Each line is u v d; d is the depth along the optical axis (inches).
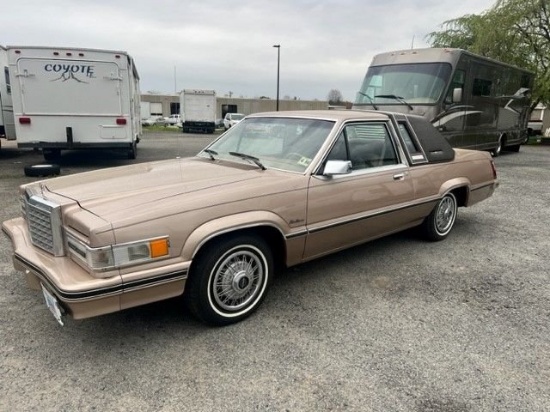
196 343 116.8
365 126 162.2
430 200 188.2
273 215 128.4
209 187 123.6
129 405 92.9
